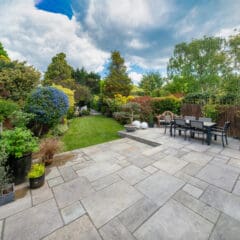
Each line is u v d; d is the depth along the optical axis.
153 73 24.06
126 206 1.95
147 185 2.42
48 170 3.01
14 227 1.63
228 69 9.29
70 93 9.33
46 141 3.66
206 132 4.57
